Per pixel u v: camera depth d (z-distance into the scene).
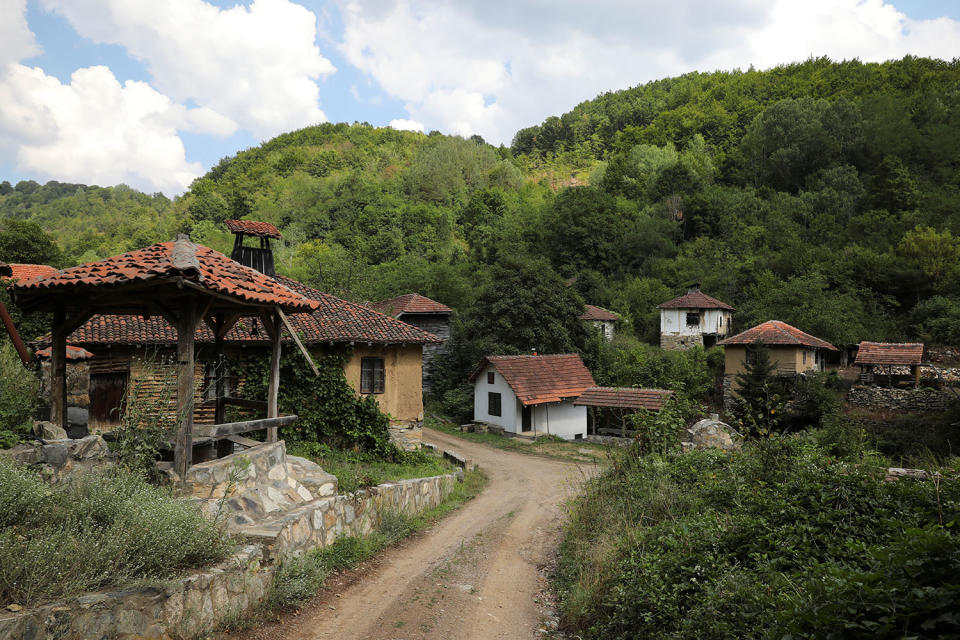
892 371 34.47
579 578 7.16
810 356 35.75
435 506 12.98
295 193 98.75
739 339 34.78
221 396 9.97
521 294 37.25
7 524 4.80
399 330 19.00
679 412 11.05
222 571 5.43
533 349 35.25
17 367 7.83
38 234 27.80
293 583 6.39
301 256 65.81
